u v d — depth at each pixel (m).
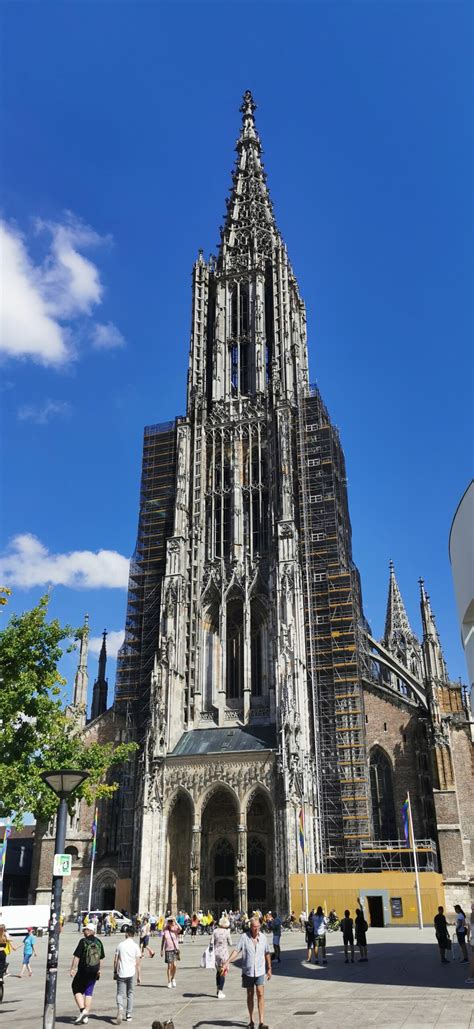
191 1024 27.16
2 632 50.06
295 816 87.88
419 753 98.88
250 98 162.12
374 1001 29.42
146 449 130.62
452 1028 23.06
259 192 147.12
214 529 116.88
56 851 26.28
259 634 109.00
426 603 103.88
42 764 50.25
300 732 93.56
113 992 38.09
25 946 48.88
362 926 45.16
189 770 95.25
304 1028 24.58
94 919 85.56
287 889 84.62
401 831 96.06
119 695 112.50
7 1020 29.47
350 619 107.25
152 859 91.81
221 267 139.12
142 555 122.81
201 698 106.19
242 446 121.25
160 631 106.62
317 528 114.00
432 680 97.81
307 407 121.69
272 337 132.12
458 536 35.00
